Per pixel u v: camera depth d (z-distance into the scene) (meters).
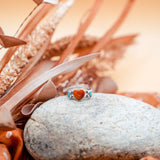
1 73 0.36
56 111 0.35
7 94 0.36
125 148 0.33
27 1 0.48
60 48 0.42
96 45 0.46
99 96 0.37
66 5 0.38
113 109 0.35
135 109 0.35
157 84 0.56
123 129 0.34
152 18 0.54
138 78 0.55
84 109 0.35
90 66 0.46
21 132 0.36
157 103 0.44
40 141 0.34
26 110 0.36
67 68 0.37
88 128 0.34
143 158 0.33
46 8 0.36
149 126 0.34
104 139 0.33
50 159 0.34
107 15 0.53
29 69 0.38
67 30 0.52
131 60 0.54
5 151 0.34
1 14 0.48
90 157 0.33
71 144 0.33
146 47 0.55
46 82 0.37
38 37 0.36
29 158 0.36
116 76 0.54
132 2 0.47
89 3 0.52
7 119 0.33
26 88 0.36
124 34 0.54
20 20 0.48
